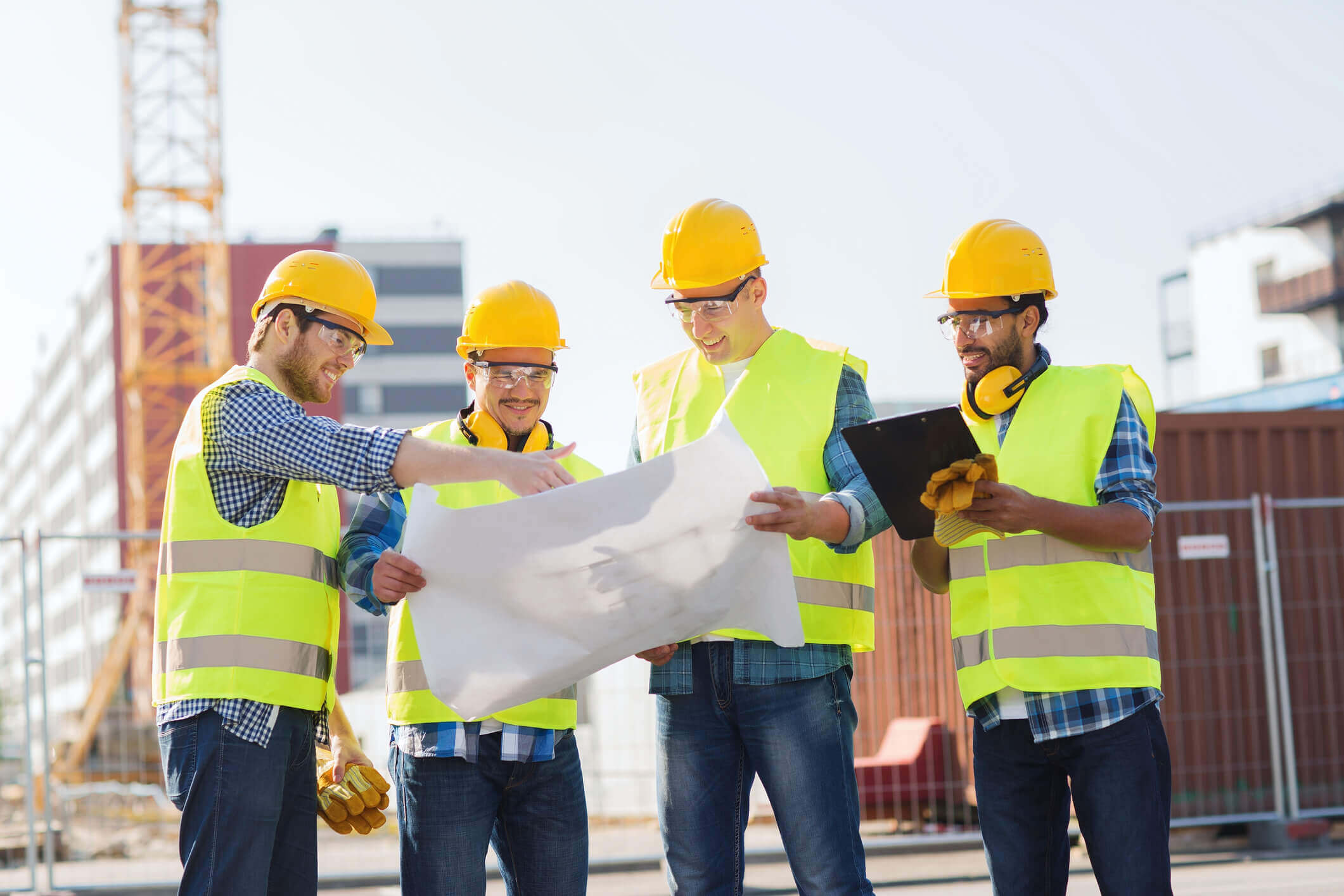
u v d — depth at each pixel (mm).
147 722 11273
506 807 3635
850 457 3363
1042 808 3465
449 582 3086
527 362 3654
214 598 3193
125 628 29047
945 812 9336
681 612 3082
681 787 3398
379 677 8328
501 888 7828
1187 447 8805
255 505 3250
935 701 9586
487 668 3133
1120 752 3273
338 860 8422
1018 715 3396
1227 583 8602
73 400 77812
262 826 3162
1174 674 8461
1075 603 3332
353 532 3561
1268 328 45469
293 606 3266
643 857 8125
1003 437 3500
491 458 3055
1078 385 3449
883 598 10156
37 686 7715
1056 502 3137
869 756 10172
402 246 78062
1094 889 6910
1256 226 45531
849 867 3281
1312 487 8867
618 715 9031
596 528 2990
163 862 9078
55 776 10500
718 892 3377
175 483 3289
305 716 3322
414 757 3473
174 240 49844
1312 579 8703
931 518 3154
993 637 3395
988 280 3432
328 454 3076
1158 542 8609
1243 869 7434
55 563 12656
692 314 3463
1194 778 8359
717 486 2945
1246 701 8477
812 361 3500
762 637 3307
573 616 3076
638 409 3766
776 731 3299
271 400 3182
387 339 3592
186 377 49156
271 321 3383
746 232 3457
